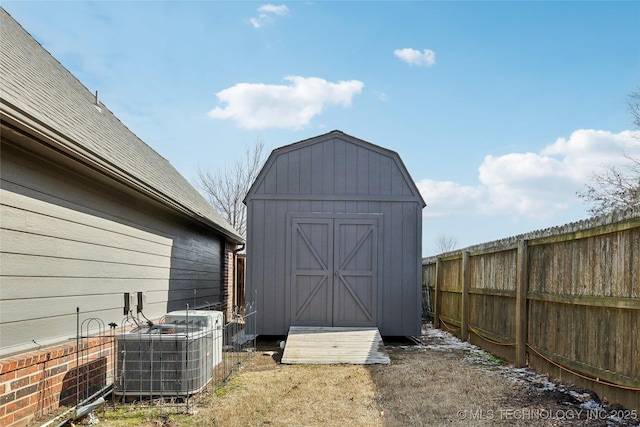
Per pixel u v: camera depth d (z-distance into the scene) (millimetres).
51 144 4180
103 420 4504
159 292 7785
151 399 4938
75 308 5074
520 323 6504
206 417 4594
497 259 7660
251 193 9273
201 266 10828
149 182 6371
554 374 5719
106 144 6199
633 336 4152
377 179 9336
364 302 9148
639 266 4086
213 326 6422
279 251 9211
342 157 9359
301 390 5594
